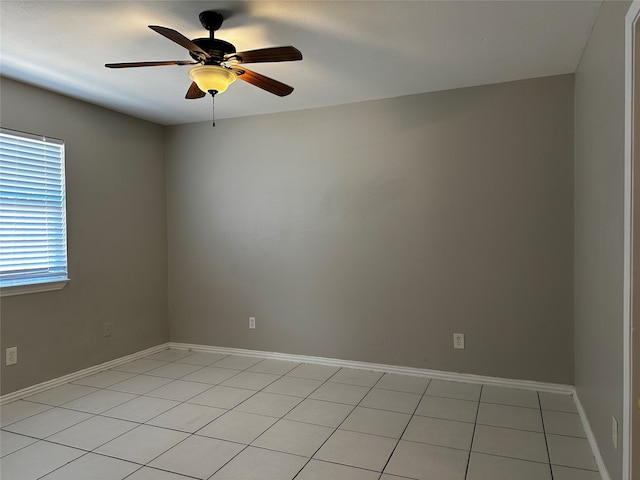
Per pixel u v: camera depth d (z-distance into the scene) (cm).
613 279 195
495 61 294
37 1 211
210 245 448
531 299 334
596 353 236
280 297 419
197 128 448
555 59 291
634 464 163
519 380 338
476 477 219
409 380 360
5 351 316
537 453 240
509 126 336
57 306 352
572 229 321
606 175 209
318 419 288
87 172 377
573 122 319
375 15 228
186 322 461
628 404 166
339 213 393
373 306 383
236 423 283
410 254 369
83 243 373
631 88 161
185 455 243
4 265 315
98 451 248
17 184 323
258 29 242
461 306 353
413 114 364
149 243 443
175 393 336
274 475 223
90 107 379
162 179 461
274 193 418
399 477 220
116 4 215
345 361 395
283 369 392
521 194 334
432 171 359
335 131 391
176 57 280
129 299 418
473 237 348
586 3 218
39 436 266
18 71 302
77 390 342
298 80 326
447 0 214
